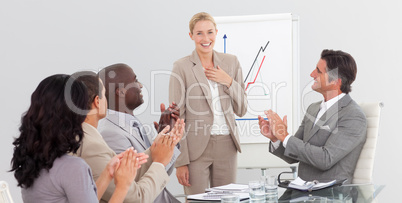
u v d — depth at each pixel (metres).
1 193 1.57
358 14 4.94
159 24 5.06
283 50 4.20
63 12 5.03
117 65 2.63
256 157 4.26
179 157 3.54
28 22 4.99
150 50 5.06
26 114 1.67
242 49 4.23
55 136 1.64
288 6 5.00
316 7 4.98
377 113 3.04
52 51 5.01
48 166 1.64
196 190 3.58
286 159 3.16
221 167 3.61
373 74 4.93
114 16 5.06
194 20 3.62
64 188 1.65
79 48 5.03
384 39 4.91
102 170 2.11
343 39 4.96
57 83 1.69
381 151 4.92
